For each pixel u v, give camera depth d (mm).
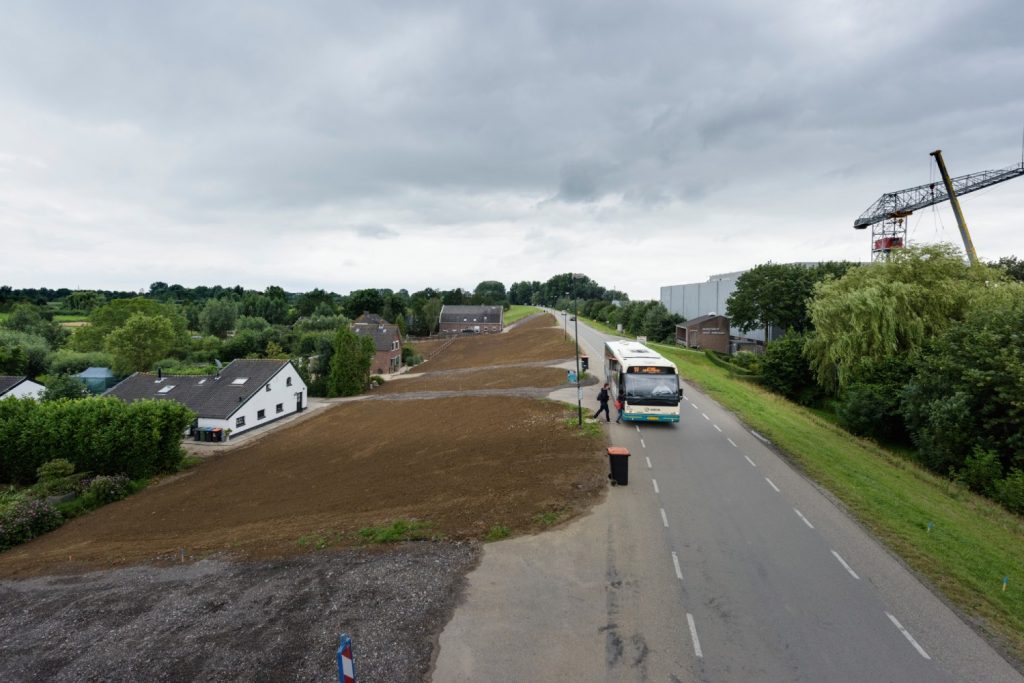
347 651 6426
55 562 14258
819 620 9859
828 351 34406
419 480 18625
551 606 10250
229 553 13312
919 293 31375
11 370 50031
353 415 38750
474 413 31000
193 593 11266
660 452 20344
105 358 58250
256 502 19359
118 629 10078
